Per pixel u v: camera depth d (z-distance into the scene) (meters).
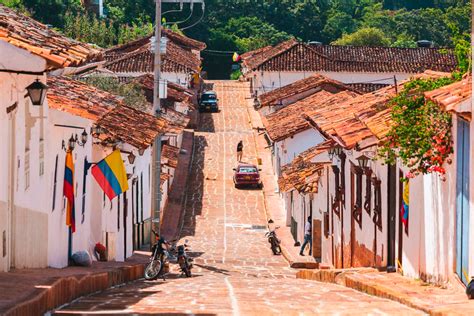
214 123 98.31
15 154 20.41
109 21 121.62
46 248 24.30
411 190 24.66
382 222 28.58
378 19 151.75
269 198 69.38
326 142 39.28
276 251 50.03
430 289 20.69
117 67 90.69
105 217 34.31
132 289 25.38
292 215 57.62
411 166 21.88
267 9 151.12
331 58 98.31
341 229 37.59
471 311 14.95
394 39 144.38
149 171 52.44
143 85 72.44
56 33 22.22
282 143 65.44
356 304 18.16
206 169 78.62
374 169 29.92
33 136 22.47
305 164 50.03
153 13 136.75
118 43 116.75
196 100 108.00
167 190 65.25
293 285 28.36
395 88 30.77
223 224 60.94
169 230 57.81
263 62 97.44
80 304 18.08
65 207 27.08
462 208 19.36
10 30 18.64
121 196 38.94
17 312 13.29
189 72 92.75
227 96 115.81
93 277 22.53
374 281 23.86
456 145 20.03
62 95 27.86
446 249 20.92
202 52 140.25
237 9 150.00
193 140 88.88
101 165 29.48
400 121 22.12
